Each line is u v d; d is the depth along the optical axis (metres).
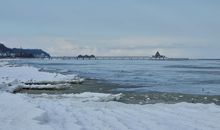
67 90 30.88
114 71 76.50
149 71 78.50
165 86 37.19
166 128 11.65
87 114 14.28
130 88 34.16
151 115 14.59
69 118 12.83
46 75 48.19
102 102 19.23
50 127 10.36
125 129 11.28
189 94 27.30
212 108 17.08
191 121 13.23
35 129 9.84
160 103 19.64
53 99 20.59
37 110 12.59
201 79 50.38
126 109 16.39
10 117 11.38
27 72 54.69
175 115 14.71
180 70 86.25
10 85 30.59
